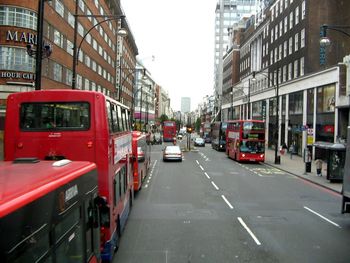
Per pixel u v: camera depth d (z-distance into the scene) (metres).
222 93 128.25
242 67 97.31
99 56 65.31
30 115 9.41
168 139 90.75
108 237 9.28
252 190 22.86
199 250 11.11
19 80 33.56
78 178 5.71
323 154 43.12
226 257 10.51
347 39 47.72
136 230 13.30
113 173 10.03
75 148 9.21
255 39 82.69
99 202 7.02
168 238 12.34
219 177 28.88
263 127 41.84
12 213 3.46
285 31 59.53
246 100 87.00
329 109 42.28
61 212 4.79
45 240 4.27
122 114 12.80
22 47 33.66
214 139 69.38
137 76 126.62
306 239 12.47
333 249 11.42
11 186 4.27
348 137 14.77
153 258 10.38
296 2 54.34
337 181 26.28
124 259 10.28
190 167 36.28
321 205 18.58
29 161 6.50
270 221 14.92
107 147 9.22
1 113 33.06
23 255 3.69
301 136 50.66
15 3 33.47
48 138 9.25
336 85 40.41
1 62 33.25
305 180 28.53
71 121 9.30
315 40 49.06
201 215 15.77
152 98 155.25
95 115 9.24
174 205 17.88
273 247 11.51
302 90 50.72
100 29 65.75
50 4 38.44
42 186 4.34
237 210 16.92
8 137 9.38
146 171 28.84
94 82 61.19
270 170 35.16
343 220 15.37
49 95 9.35
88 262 6.23
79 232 5.73
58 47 41.84
